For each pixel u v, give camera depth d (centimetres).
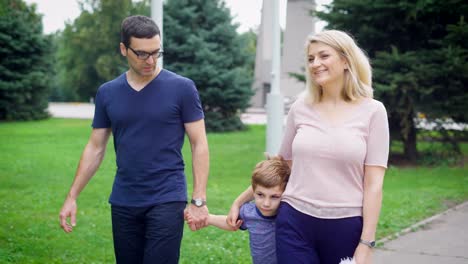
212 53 2173
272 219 326
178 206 341
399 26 1245
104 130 362
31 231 676
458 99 1207
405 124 1273
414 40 1288
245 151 1588
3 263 546
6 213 786
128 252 351
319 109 300
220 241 639
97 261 563
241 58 2308
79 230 691
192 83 347
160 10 823
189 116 345
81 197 916
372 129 291
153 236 337
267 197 319
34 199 902
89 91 5944
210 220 350
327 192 285
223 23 2244
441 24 1263
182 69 2180
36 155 1477
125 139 341
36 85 2902
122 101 342
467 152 1536
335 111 295
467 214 784
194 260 560
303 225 290
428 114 1243
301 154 293
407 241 638
